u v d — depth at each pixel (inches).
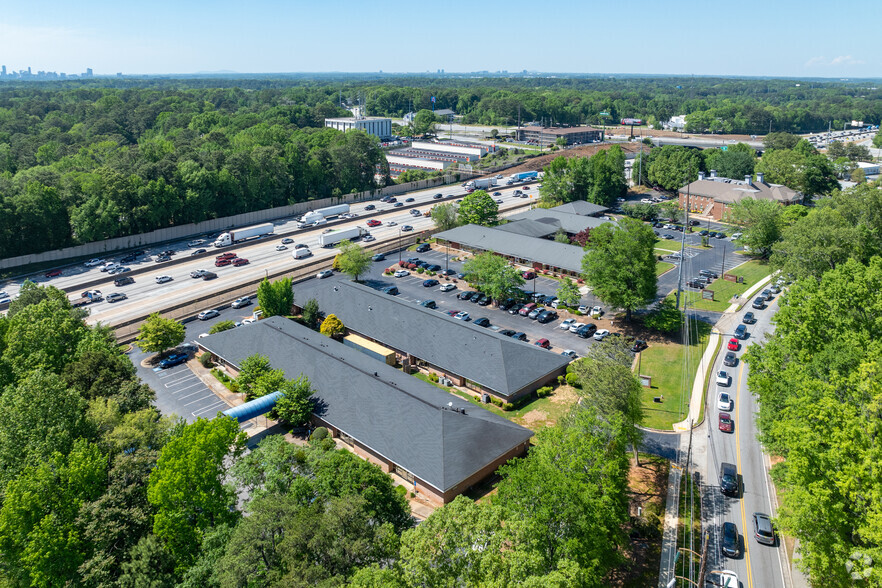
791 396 2065.7
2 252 5246.1
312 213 6884.8
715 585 1948.8
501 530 1466.5
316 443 2068.2
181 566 1763.0
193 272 5088.6
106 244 5851.4
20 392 2172.7
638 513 2269.9
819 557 1626.5
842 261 3718.0
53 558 1760.6
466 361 3309.5
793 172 7234.3
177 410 3068.4
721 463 2591.0
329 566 1555.1
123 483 1952.5
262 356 3233.3
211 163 6924.2
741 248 5723.4
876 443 1621.6
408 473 2527.1
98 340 2918.3
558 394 3208.7
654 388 3223.4
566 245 5182.1
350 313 3964.1
